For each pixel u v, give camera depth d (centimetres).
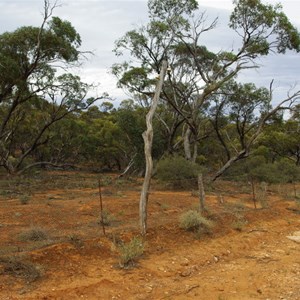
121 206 1659
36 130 4203
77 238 1020
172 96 2989
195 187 2573
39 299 714
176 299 777
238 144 4459
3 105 3497
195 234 1220
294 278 917
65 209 1559
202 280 897
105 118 5466
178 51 2717
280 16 1992
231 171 3356
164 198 1984
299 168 3391
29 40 2706
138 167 3953
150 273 905
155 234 1166
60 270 857
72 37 2831
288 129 4412
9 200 1886
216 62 2375
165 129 3597
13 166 3722
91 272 872
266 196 2167
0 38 2681
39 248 933
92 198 1941
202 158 4172
